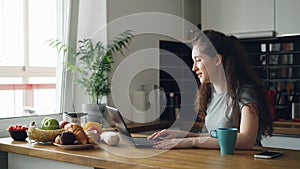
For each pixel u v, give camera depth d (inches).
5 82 116.6
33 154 77.8
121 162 63.0
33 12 124.3
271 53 154.0
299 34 137.6
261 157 64.7
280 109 151.3
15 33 119.2
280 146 128.6
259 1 146.5
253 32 146.9
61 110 133.7
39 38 126.3
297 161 62.4
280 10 141.6
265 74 155.9
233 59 74.4
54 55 131.6
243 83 72.6
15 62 119.4
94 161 67.0
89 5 135.3
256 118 69.9
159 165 59.5
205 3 160.6
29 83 123.7
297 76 148.8
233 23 153.2
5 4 116.3
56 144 77.3
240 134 69.2
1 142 86.4
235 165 59.2
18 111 120.6
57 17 132.0
